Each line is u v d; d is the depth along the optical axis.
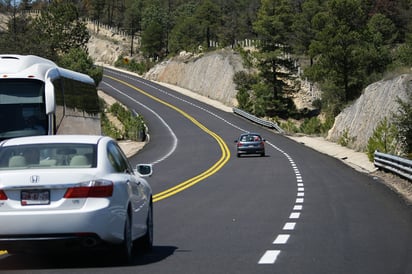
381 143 46.22
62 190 11.31
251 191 29.02
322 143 71.44
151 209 14.23
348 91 94.69
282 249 13.95
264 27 115.69
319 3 138.25
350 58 92.62
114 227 11.48
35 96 24.39
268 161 50.53
